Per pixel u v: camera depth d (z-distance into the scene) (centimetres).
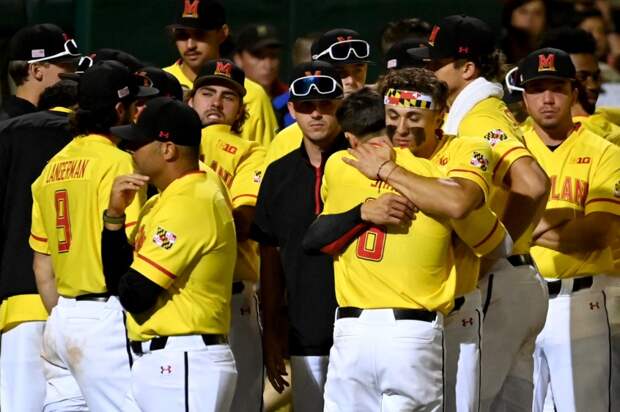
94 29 3600
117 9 3606
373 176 2234
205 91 2853
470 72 2483
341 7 3744
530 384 2588
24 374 2742
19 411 2747
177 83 2761
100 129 2500
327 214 2298
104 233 2350
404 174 2217
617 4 4441
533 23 4025
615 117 3266
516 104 3111
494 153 2386
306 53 3516
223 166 2805
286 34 3781
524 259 2525
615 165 2750
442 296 2244
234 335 2773
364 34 3741
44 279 2611
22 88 2930
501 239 2297
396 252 2228
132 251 2378
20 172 2723
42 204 2517
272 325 2745
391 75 2298
